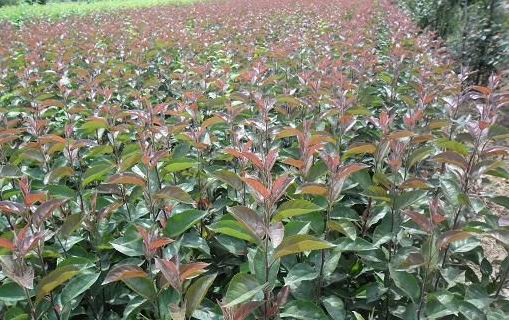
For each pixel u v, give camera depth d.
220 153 3.56
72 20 13.94
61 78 5.64
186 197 2.53
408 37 8.07
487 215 2.74
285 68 6.17
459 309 2.29
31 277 2.02
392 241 2.81
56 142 3.52
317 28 9.82
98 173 3.04
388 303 2.66
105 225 2.95
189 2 22.45
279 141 3.93
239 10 13.95
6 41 9.05
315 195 2.85
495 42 8.51
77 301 2.49
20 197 3.37
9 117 4.97
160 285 2.23
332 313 2.45
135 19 12.57
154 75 6.46
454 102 3.95
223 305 1.92
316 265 2.60
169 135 3.52
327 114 3.82
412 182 2.65
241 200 3.10
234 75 5.63
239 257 3.10
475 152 2.80
